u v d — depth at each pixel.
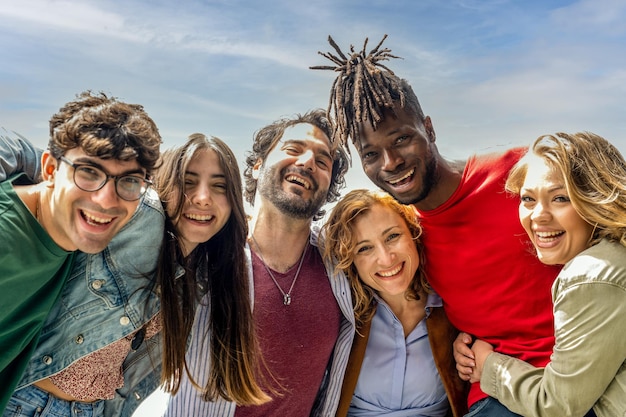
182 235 0.72
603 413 0.62
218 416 0.80
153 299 0.71
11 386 0.63
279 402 0.82
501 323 0.78
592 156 0.64
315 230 0.90
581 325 0.61
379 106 0.80
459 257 0.80
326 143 0.90
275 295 0.82
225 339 0.76
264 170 0.88
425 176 0.80
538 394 0.67
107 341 0.68
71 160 0.58
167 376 0.72
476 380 0.80
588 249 0.64
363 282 0.86
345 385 0.87
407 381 0.87
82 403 0.72
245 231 0.76
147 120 0.62
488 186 0.78
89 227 0.60
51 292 0.63
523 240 0.75
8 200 0.58
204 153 0.72
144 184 0.63
